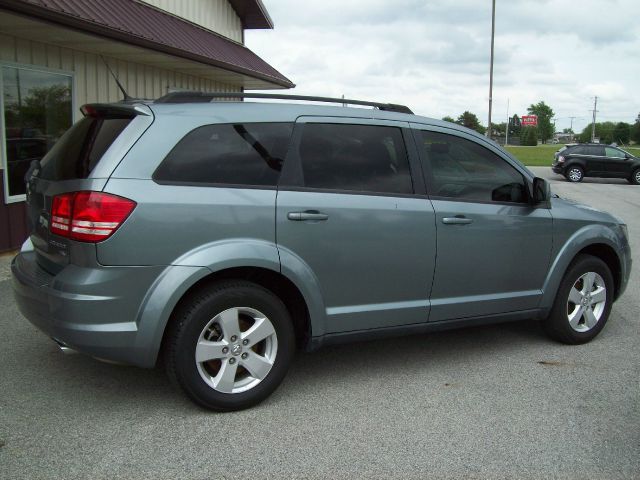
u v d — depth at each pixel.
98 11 8.42
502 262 4.54
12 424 3.46
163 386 4.04
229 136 3.64
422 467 3.12
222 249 3.47
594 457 3.25
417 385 4.17
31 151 8.54
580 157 25.56
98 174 3.28
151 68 11.65
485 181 4.54
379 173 4.09
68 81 9.23
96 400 3.80
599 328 5.16
